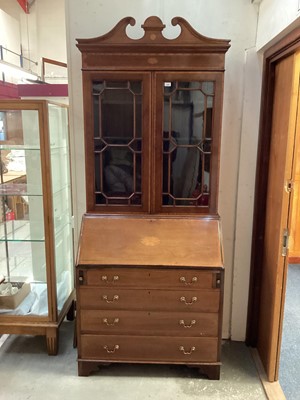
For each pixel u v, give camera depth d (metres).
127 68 1.85
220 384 1.98
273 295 1.94
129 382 1.98
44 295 2.33
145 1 2.03
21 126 2.09
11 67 4.23
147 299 1.90
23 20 5.35
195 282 1.87
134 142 1.94
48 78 4.08
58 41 5.42
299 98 1.69
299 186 3.74
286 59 1.77
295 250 3.91
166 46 1.80
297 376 2.09
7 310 2.20
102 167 1.98
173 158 1.96
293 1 1.40
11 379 1.99
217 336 1.94
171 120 1.91
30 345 2.31
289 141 1.74
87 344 1.98
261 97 2.09
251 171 2.20
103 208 2.03
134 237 1.95
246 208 2.25
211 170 1.96
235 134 2.17
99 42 1.82
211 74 1.84
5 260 2.43
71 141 2.24
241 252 2.29
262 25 1.92
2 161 2.20
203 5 2.03
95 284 1.90
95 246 1.93
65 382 1.97
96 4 2.05
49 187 2.04
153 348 1.97
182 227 1.98
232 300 2.36
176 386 1.96
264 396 1.90
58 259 2.33
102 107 1.91
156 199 2.00
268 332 2.04
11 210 2.27
